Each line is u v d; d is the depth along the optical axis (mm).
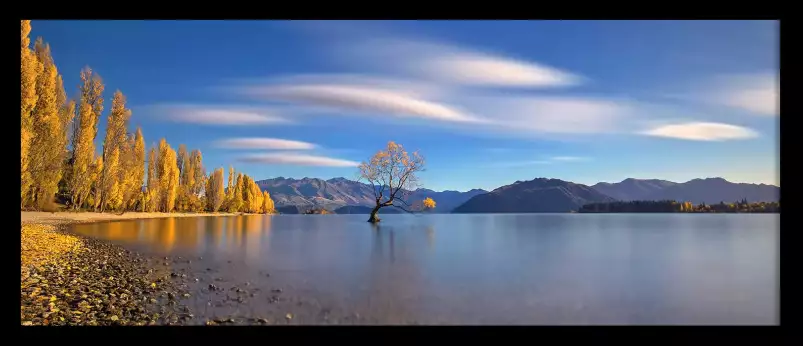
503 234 45812
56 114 50188
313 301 13625
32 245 24281
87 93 62688
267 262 22188
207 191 115188
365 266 21078
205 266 20359
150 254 24797
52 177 53688
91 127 62906
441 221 83812
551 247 31734
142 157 82125
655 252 28828
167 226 54875
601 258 25281
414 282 17062
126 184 71750
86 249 25406
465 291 15625
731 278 18922
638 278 18766
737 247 32312
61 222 48500
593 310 13547
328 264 21734
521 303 14156
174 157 93062
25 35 38344
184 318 11367
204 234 42125
